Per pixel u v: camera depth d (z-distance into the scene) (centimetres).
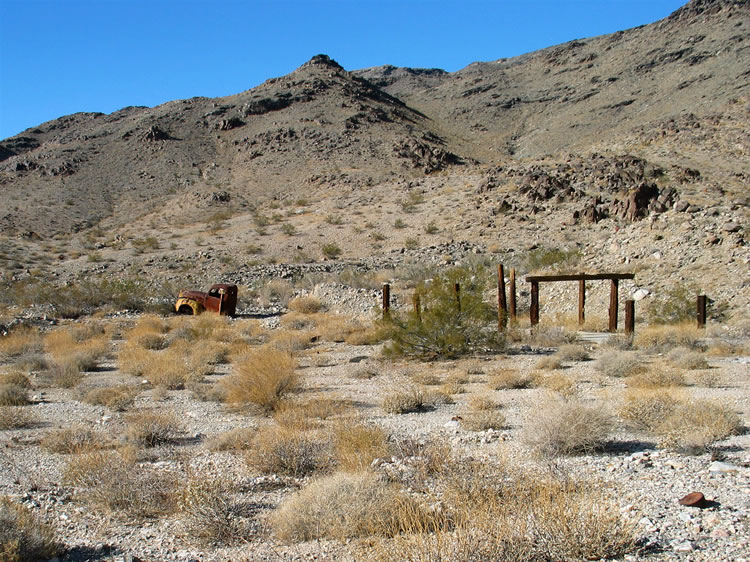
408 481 714
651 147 7669
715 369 1542
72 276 4931
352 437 870
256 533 619
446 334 1948
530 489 631
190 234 6762
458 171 8594
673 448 840
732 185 5606
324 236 6006
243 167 10675
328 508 611
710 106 11394
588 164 6488
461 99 19062
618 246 3122
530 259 3828
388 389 1427
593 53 19488
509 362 1802
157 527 649
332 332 2516
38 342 2475
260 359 1375
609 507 569
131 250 6094
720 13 17700
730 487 662
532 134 14950
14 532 564
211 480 745
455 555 489
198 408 1297
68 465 841
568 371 1596
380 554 507
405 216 6266
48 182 10138
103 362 2089
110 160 11181
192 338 2495
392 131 12500
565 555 497
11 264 5434
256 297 3928
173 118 13275
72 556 579
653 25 19412
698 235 2858
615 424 970
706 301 2412
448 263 4509
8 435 1088
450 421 1067
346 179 8856
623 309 2550
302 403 1252
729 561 479
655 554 497
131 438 995
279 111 13562
